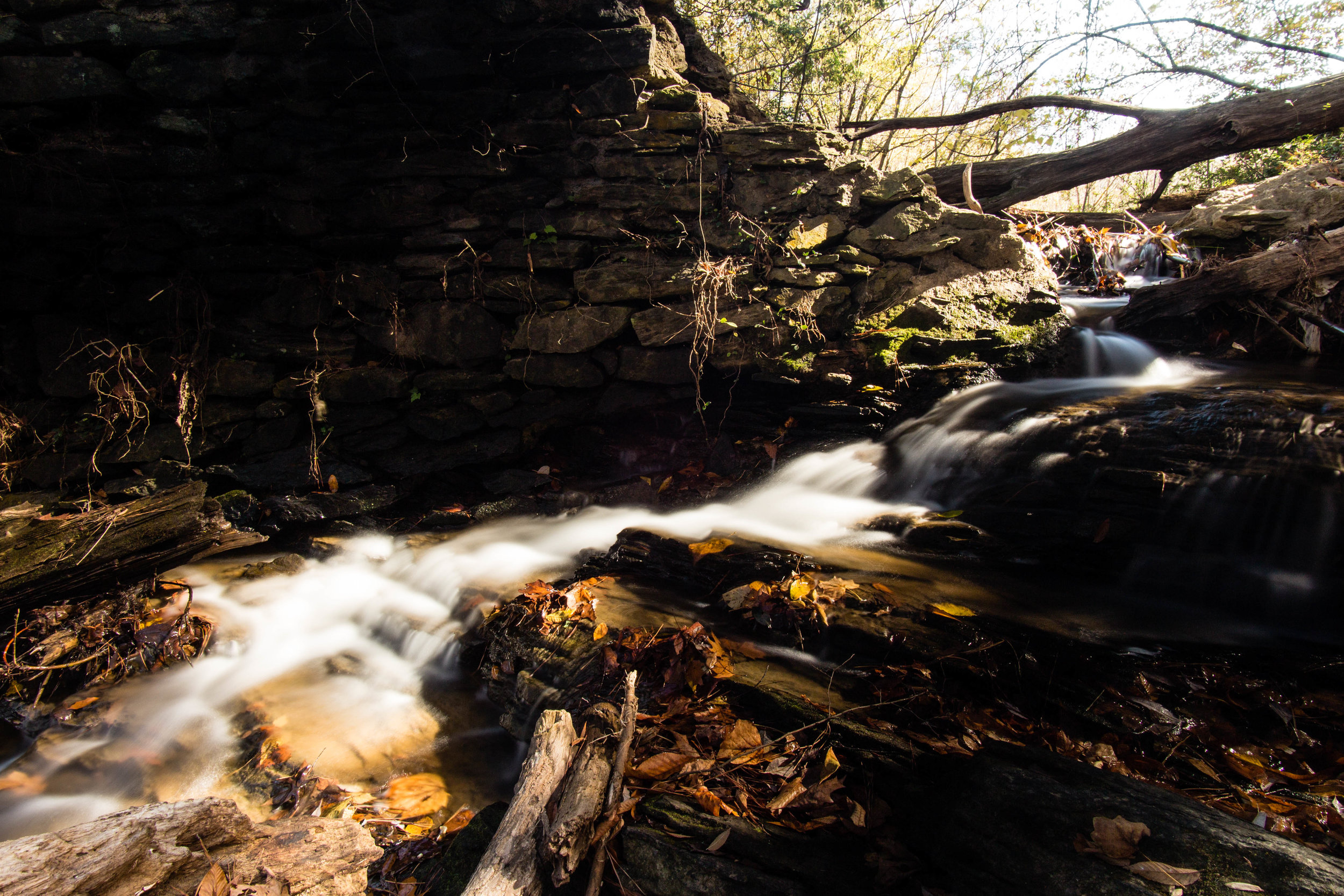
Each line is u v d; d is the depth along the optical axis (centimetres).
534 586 372
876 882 192
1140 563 338
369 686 367
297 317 500
